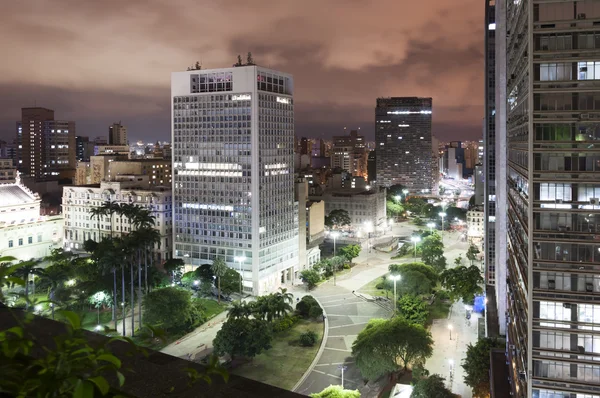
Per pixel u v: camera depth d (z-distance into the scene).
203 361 137.12
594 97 79.12
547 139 80.62
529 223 81.19
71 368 8.54
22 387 8.01
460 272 186.88
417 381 115.75
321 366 139.75
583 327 78.56
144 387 12.90
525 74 86.06
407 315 162.75
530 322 80.69
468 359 122.75
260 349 138.38
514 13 105.88
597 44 78.75
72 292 169.62
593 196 79.00
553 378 79.75
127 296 181.12
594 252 78.19
